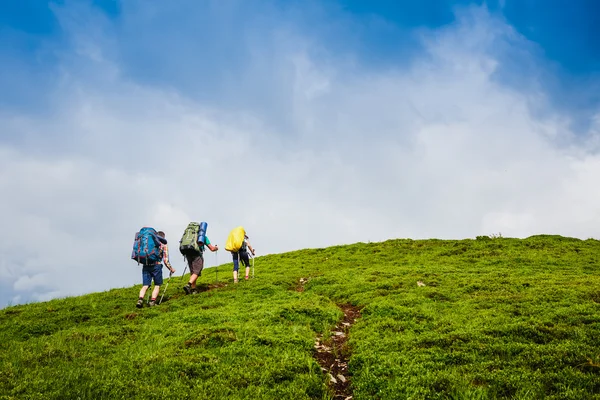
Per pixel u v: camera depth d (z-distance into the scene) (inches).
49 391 320.2
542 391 303.3
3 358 404.8
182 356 402.9
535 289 623.8
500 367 350.0
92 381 339.6
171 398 316.5
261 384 348.5
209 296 748.0
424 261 1034.1
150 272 709.3
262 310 593.0
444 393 316.8
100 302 778.2
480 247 1139.9
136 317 620.7
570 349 364.2
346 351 447.8
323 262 1163.3
